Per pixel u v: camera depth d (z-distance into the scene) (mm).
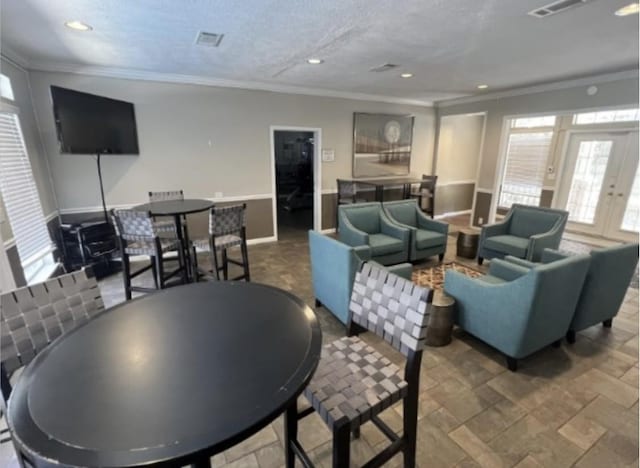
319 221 5969
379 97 6004
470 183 7707
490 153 5891
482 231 4164
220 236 3445
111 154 3943
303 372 949
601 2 2201
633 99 4070
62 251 3744
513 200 6723
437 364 2295
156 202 3752
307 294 3439
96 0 2119
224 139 4789
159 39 2877
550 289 2027
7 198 2791
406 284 1370
